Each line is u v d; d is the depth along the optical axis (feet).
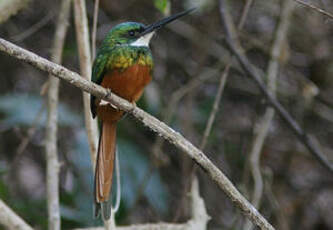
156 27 23.39
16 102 30.81
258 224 16.80
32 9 35.22
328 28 35.65
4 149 33.73
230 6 36.11
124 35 23.04
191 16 35.53
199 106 35.65
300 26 35.76
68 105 34.37
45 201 30.94
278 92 35.83
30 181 33.58
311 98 34.86
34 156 33.99
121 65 22.08
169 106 31.30
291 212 35.42
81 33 22.85
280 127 36.32
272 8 34.91
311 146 28.86
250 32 36.40
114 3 35.60
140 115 17.47
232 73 36.17
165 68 36.01
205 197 34.73
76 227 29.27
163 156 32.89
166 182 34.12
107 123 20.81
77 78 16.93
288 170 35.76
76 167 31.96
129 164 31.14
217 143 35.22
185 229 24.68
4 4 25.26
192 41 35.40
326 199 35.94
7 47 15.98
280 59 33.04
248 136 35.35
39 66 16.37
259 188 28.43
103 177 20.21
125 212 29.81
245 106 36.42
